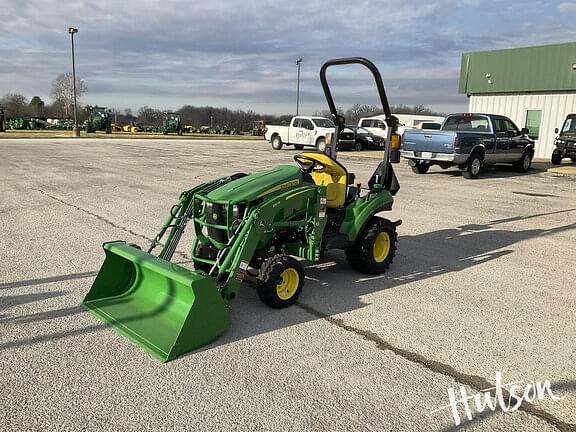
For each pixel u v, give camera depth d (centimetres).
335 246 494
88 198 998
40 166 1598
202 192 459
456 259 618
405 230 772
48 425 273
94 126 4528
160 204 941
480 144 1421
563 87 2127
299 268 445
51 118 7262
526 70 2244
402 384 323
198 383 318
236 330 397
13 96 8700
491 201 1050
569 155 1794
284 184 449
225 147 2831
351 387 318
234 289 398
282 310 441
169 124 4709
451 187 1255
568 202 1048
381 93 527
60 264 556
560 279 545
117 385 313
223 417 284
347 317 429
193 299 361
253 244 412
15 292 468
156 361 344
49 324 398
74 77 3950
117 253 421
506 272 567
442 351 370
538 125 2269
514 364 353
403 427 279
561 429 281
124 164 1723
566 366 351
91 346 363
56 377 321
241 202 417
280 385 318
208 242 457
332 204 517
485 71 2400
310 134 2492
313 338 387
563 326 419
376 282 525
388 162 563
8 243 642
